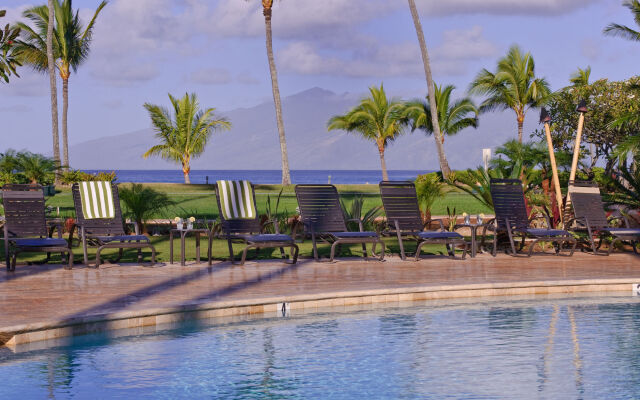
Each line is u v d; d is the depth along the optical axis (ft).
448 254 37.42
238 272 30.48
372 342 19.86
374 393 15.29
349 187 110.93
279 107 112.88
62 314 20.38
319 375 16.62
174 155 132.16
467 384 15.92
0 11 36.17
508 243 41.37
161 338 20.06
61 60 119.24
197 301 22.77
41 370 16.79
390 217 36.88
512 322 22.54
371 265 33.40
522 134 129.18
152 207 47.14
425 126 138.62
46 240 30.83
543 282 27.99
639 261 35.60
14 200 31.53
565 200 43.37
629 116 55.77
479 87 128.88
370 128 140.26
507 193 39.24
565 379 16.30
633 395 15.14
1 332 18.56
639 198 44.42
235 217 34.63
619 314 23.91
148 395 15.06
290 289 25.68
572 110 91.76
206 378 16.30
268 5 112.16
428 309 24.67
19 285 26.07
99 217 33.50
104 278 28.14
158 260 35.17
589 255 38.58
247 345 19.40
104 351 18.57
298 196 36.04
